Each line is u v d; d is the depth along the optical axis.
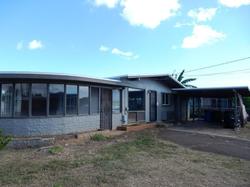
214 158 9.54
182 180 6.96
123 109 17.56
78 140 12.75
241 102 22.08
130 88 18.44
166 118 22.66
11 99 12.50
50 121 13.02
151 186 6.47
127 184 6.58
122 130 16.28
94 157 9.32
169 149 11.05
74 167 8.02
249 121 25.86
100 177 7.05
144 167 8.10
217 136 15.32
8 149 10.85
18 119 12.47
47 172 7.48
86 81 14.09
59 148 10.65
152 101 20.94
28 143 11.38
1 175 7.17
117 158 9.23
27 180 6.78
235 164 8.71
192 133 16.41
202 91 21.86
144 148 11.13
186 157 9.61
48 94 12.99
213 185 6.63
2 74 11.87
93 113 15.22
